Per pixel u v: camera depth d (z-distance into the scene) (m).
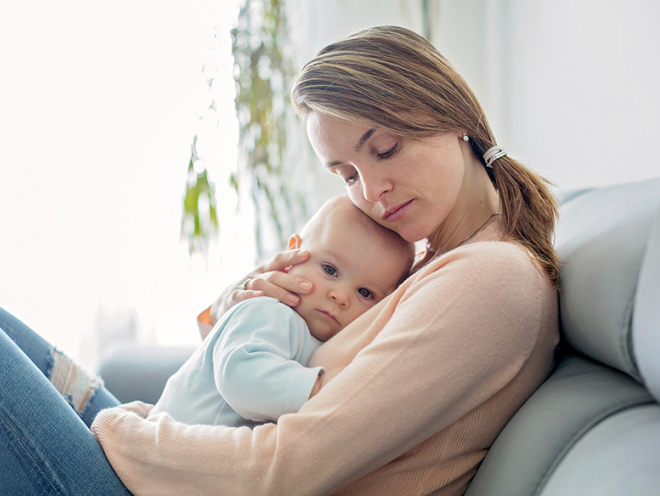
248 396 0.78
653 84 1.56
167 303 2.19
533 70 2.33
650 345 0.53
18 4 1.86
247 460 0.67
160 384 1.47
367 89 0.84
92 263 2.01
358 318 0.87
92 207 2.00
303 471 0.65
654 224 0.56
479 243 0.78
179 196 2.19
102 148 2.02
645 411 0.61
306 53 2.44
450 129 0.88
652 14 1.55
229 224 2.30
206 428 0.74
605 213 0.85
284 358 0.83
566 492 0.57
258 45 2.31
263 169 2.32
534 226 0.86
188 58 2.17
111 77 2.02
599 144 1.86
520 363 0.74
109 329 2.04
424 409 0.68
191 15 2.17
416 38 0.91
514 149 2.51
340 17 2.47
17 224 1.87
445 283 0.72
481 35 2.70
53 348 1.13
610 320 0.64
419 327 0.70
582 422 0.65
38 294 1.90
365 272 0.96
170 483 0.71
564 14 2.06
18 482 0.71
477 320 0.70
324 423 0.66
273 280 0.96
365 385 0.68
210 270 2.25
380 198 0.89
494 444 0.75
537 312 0.73
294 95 0.93
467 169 0.95
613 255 0.69
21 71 1.87
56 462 0.71
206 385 0.88
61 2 1.92
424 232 0.91
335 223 0.98
